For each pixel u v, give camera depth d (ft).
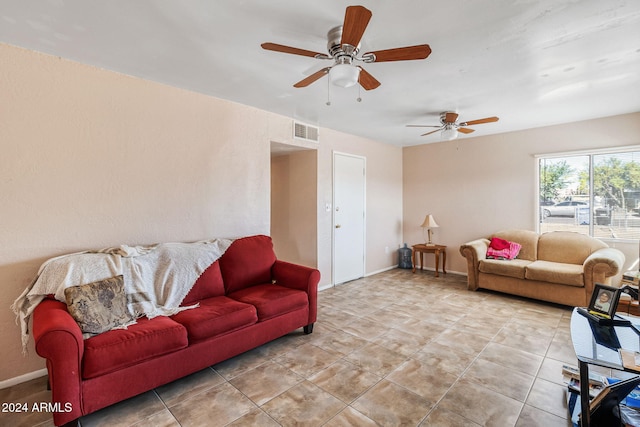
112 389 5.81
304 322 9.43
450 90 9.86
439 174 18.21
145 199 8.94
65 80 7.59
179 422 5.78
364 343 8.98
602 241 13.24
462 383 6.95
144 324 6.72
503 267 13.14
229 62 7.88
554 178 14.47
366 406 6.18
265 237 11.14
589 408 4.92
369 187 17.39
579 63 8.02
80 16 5.90
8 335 6.99
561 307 11.95
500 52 7.41
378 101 10.89
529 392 6.61
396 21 6.15
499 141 15.90
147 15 5.90
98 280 7.06
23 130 7.07
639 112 12.17
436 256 16.96
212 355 7.25
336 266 15.38
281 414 5.96
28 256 7.18
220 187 10.62
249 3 5.58
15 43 6.85
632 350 5.14
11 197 6.97
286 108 11.71
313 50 7.34
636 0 5.46
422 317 10.97
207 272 8.95
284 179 15.66
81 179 7.86
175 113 9.50
